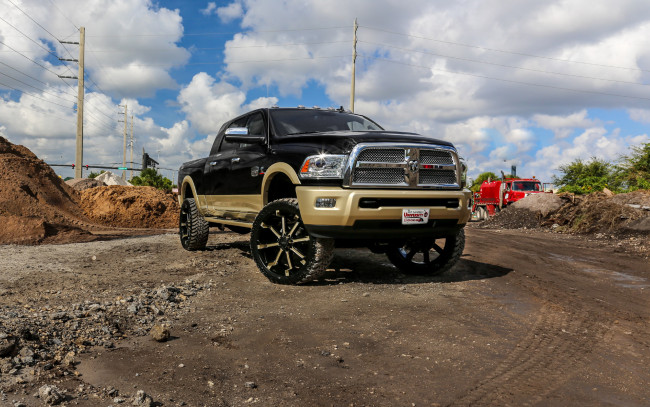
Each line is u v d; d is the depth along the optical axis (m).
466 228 15.98
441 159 4.81
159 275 5.34
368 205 4.38
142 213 14.77
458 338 3.18
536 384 2.45
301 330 3.33
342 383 2.42
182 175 7.95
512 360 2.79
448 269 5.46
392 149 4.54
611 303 4.38
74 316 3.46
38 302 3.96
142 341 3.08
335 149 4.50
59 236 8.90
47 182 14.21
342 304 4.06
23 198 11.30
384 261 6.48
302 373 2.55
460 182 4.90
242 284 4.89
